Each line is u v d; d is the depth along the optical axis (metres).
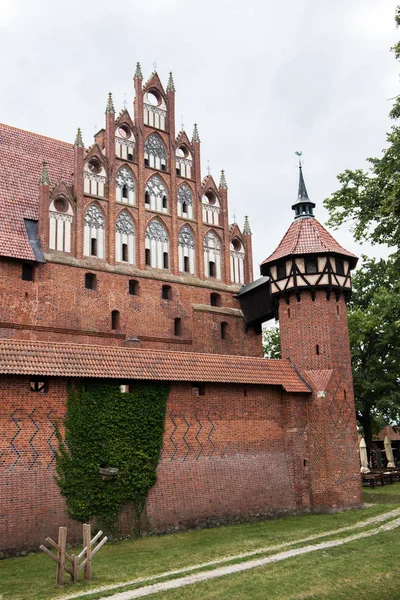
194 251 40.47
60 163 39.62
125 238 37.06
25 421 22.70
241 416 29.05
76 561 17.55
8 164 36.72
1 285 31.03
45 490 22.58
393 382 48.56
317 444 30.77
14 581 17.70
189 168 41.75
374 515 28.38
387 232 26.59
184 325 38.31
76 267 34.09
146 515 24.92
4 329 30.59
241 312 41.19
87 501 23.45
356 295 54.16
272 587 16.47
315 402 31.27
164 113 41.25
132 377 25.27
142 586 16.84
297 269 33.28
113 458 24.52
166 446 26.25
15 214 34.03
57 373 23.23
